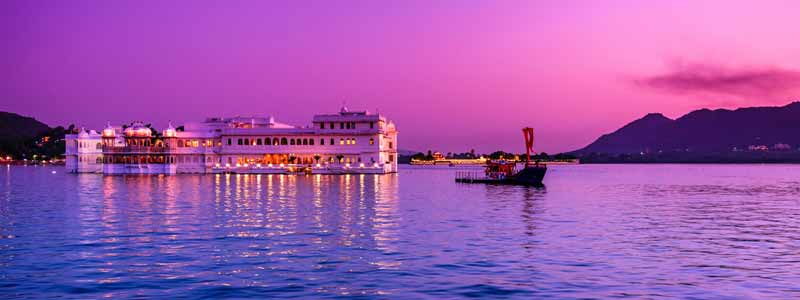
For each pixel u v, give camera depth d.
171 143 146.25
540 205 65.81
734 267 30.83
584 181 140.62
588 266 30.91
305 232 42.88
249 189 89.62
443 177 157.38
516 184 110.06
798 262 32.19
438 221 49.81
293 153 145.25
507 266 30.84
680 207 65.44
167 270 29.91
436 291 25.92
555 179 155.62
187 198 72.44
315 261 32.09
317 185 101.06
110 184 104.25
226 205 63.25
